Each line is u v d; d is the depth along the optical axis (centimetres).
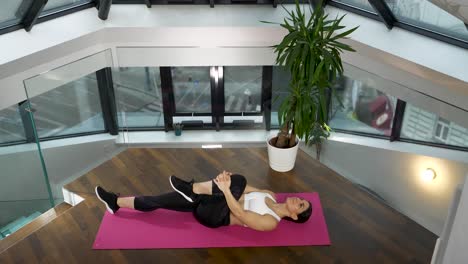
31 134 412
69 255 332
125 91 645
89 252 334
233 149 463
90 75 440
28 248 338
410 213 553
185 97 685
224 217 348
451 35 462
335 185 410
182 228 357
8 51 466
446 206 515
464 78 400
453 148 510
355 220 367
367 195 397
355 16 550
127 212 373
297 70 394
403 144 551
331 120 504
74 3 554
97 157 462
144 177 418
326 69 383
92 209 379
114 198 367
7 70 449
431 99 412
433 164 518
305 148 496
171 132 696
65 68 417
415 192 541
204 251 335
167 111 685
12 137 423
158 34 543
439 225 523
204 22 548
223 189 345
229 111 700
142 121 688
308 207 350
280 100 577
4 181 447
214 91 679
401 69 464
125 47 549
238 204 339
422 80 445
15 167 432
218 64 563
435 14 446
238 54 556
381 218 370
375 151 540
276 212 350
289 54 392
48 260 327
